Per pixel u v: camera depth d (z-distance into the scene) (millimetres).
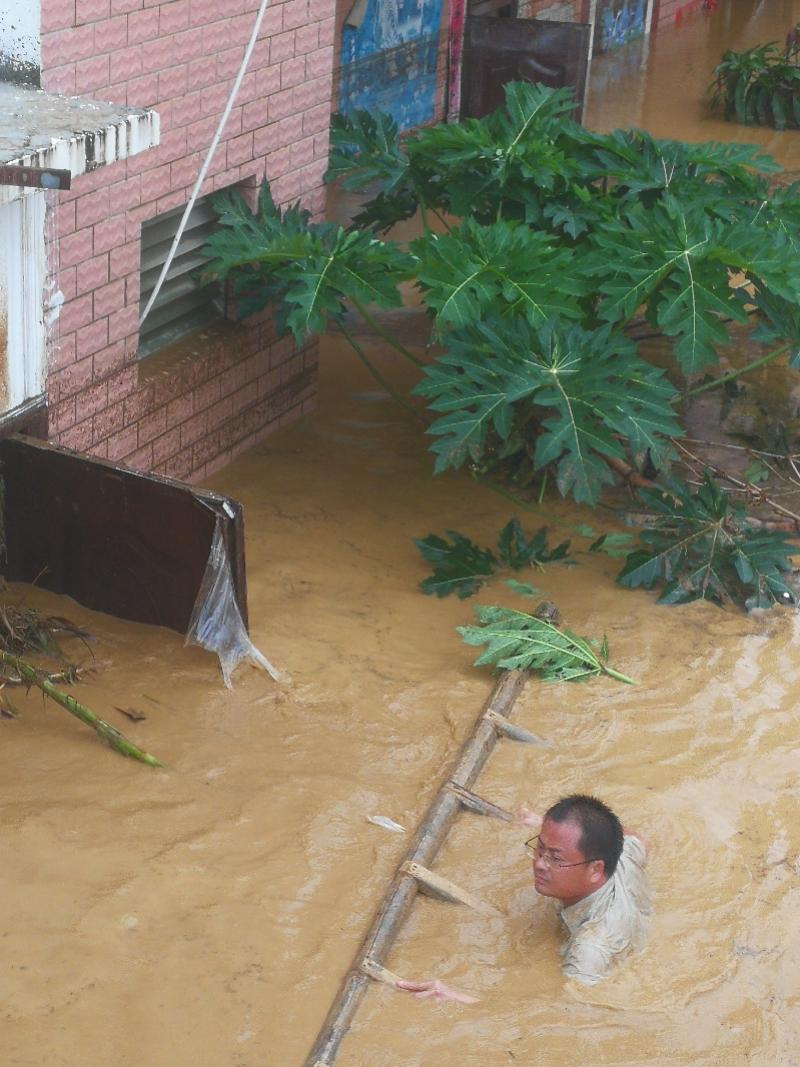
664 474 8867
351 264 8992
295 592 8680
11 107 6355
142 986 5582
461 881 6367
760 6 31953
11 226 7055
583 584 9031
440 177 10828
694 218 9219
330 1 10047
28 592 8203
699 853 6660
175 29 8438
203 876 6188
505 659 7812
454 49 19734
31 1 7258
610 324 8836
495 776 7105
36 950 5688
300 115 10086
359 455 10648
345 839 6520
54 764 6801
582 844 5746
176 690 7512
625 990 5805
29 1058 5199
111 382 8641
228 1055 5312
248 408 10359
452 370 8734
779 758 7426
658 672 8109
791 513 9672
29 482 7891
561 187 10336
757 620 8750
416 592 8836
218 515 7348
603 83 23375
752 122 21625
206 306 10078
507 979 5809
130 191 8367
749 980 5918
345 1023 5449
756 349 13094
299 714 7438
